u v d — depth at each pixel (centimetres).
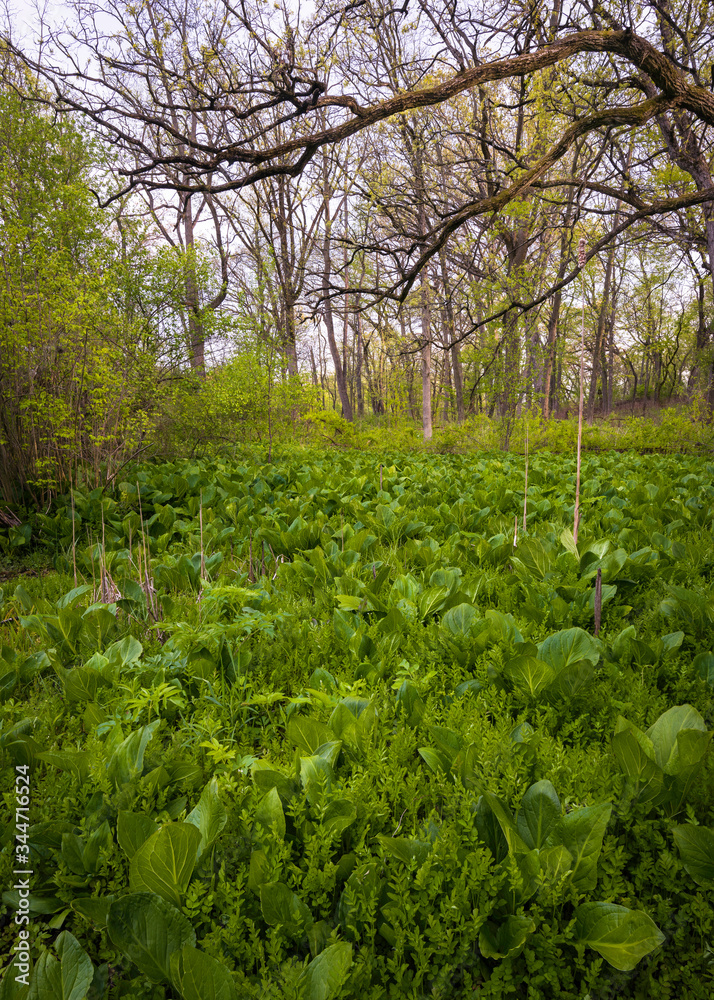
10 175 916
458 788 191
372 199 1133
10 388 684
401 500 731
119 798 196
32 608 417
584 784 199
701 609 333
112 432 790
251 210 2178
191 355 1113
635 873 172
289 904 159
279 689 293
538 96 912
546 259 1605
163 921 150
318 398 1842
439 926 149
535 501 718
